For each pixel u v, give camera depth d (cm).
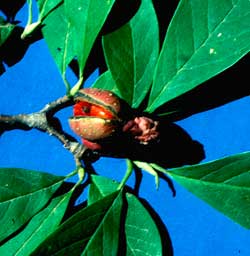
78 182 26
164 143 28
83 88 26
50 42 27
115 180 28
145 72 26
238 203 25
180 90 25
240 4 25
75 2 26
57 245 24
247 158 25
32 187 26
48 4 27
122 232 25
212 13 25
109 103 24
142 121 24
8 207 25
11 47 29
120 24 26
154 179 28
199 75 25
